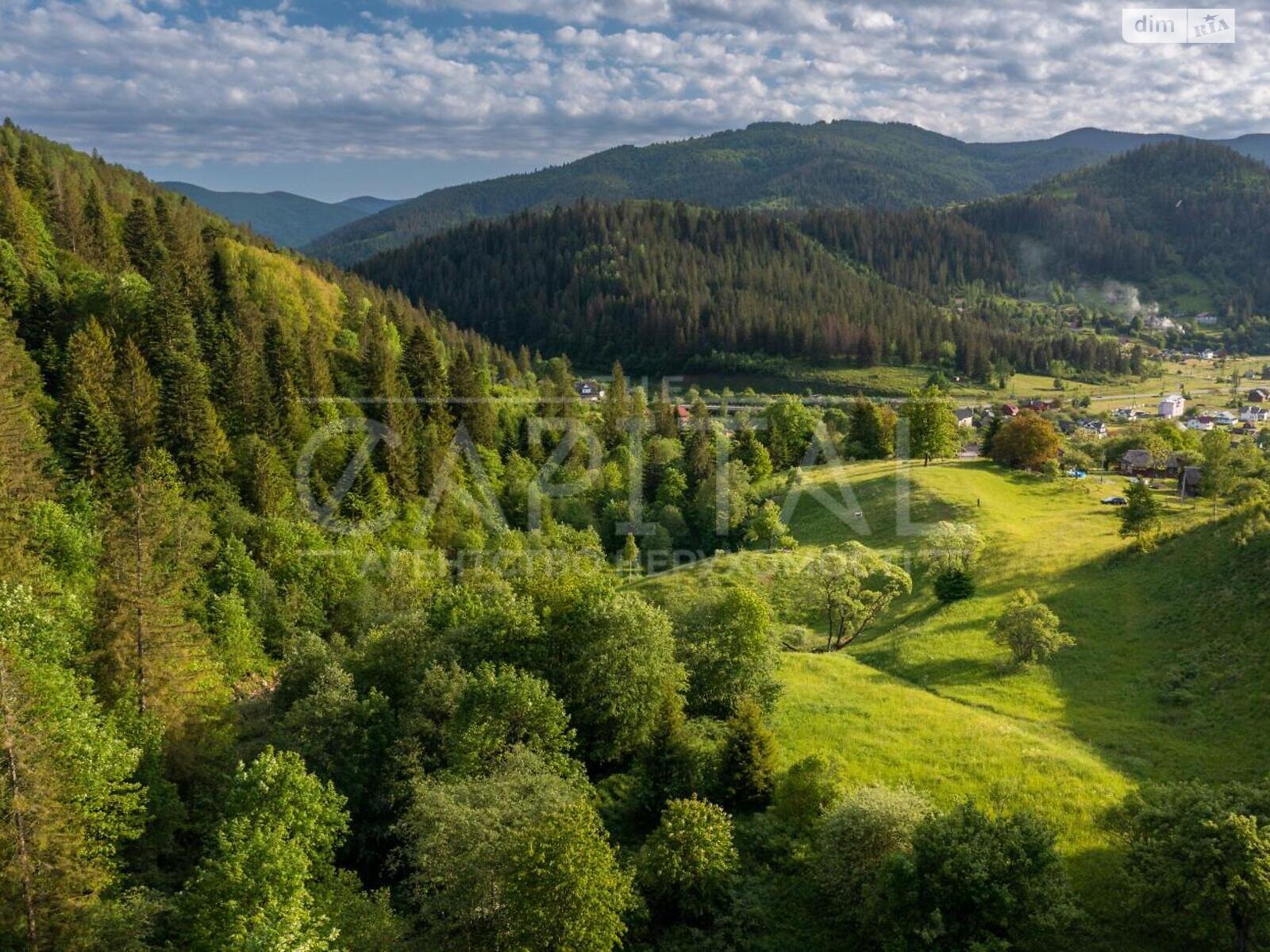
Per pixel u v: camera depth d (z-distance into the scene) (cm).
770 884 3662
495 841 3212
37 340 9012
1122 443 13788
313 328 12912
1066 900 2969
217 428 8594
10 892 3006
